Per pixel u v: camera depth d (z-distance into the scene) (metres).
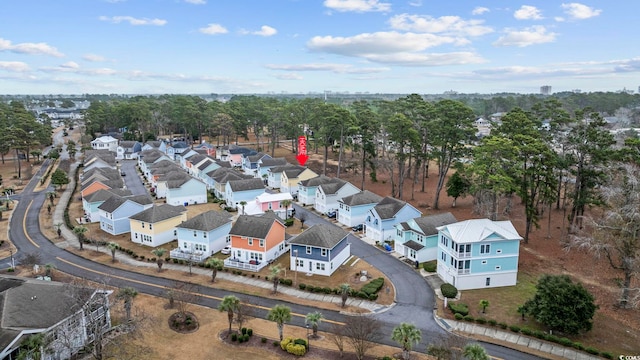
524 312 43.47
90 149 147.12
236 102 179.12
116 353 37.34
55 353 34.62
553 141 70.50
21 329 33.03
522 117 66.81
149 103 190.88
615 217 47.81
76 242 66.88
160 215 66.69
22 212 81.94
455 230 51.59
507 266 51.62
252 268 56.47
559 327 40.72
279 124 140.00
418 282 53.06
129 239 68.75
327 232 56.91
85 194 82.50
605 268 56.09
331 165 117.81
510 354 38.62
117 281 53.03
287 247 64.75
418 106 87.31
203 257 61.09
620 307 46.69
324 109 112.44
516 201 83.75
